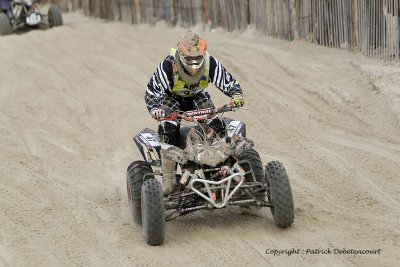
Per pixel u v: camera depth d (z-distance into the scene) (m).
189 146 13.47
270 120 21.36
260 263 12.30
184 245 13.35
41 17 37.78
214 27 31.88
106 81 26.80
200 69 13.86
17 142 21.31
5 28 36.38
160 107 13.99
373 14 23.45
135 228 14.53
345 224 13.89
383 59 23.39
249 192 13.46
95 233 14.38
